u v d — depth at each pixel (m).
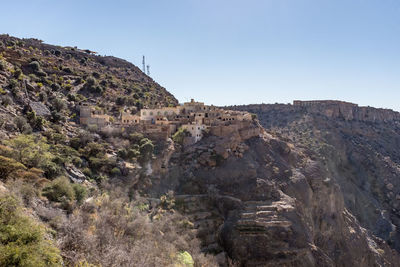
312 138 152.62
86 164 54.00
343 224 82.69
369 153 151.75
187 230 51.94
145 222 40.66
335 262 72.69
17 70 73.44
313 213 77.75
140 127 75.56
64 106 77.56
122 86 125.06
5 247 17.05
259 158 79.25
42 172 38.50
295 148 99.31
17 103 61.69
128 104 108.19
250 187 68.62
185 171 70.12
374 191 134.38
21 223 19.62
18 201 23.06
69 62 130.62
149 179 62.16
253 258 53.81
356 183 136.75
